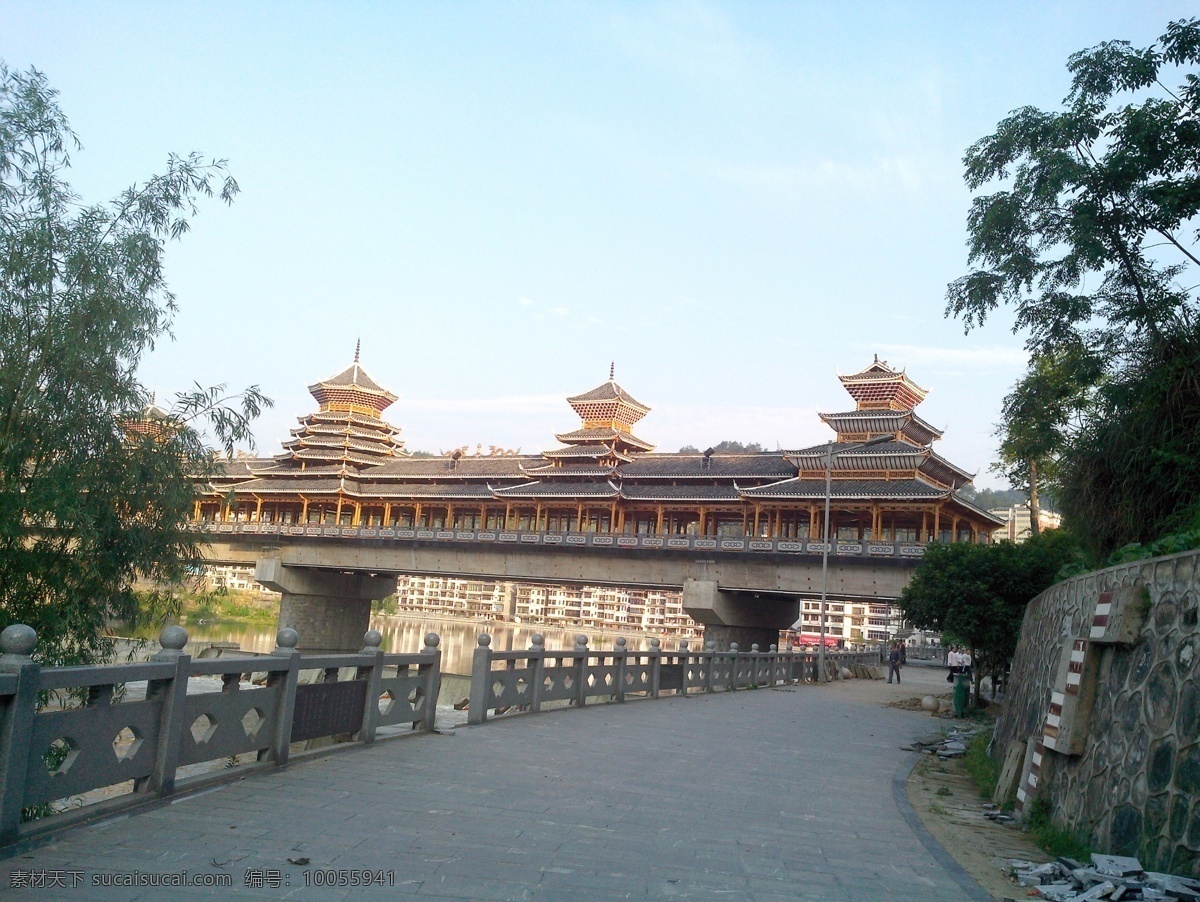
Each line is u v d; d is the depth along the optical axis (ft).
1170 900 20.33
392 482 279.08
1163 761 24.81
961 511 192.75
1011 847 30.17
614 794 33.50
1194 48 48.44
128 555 37.37
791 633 380.58
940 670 236.84
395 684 41.55
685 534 211.82
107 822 23.22
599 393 256.11
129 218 39.93
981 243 54.95
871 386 208.85
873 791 40.52
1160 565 28.32
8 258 35.29
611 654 68.74
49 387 35.86
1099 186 50.96
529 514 258.37
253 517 293.43
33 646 20.98
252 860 21.04
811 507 197.77
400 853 22.57
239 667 29.35
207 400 40.19
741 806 33.63
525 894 20.06
